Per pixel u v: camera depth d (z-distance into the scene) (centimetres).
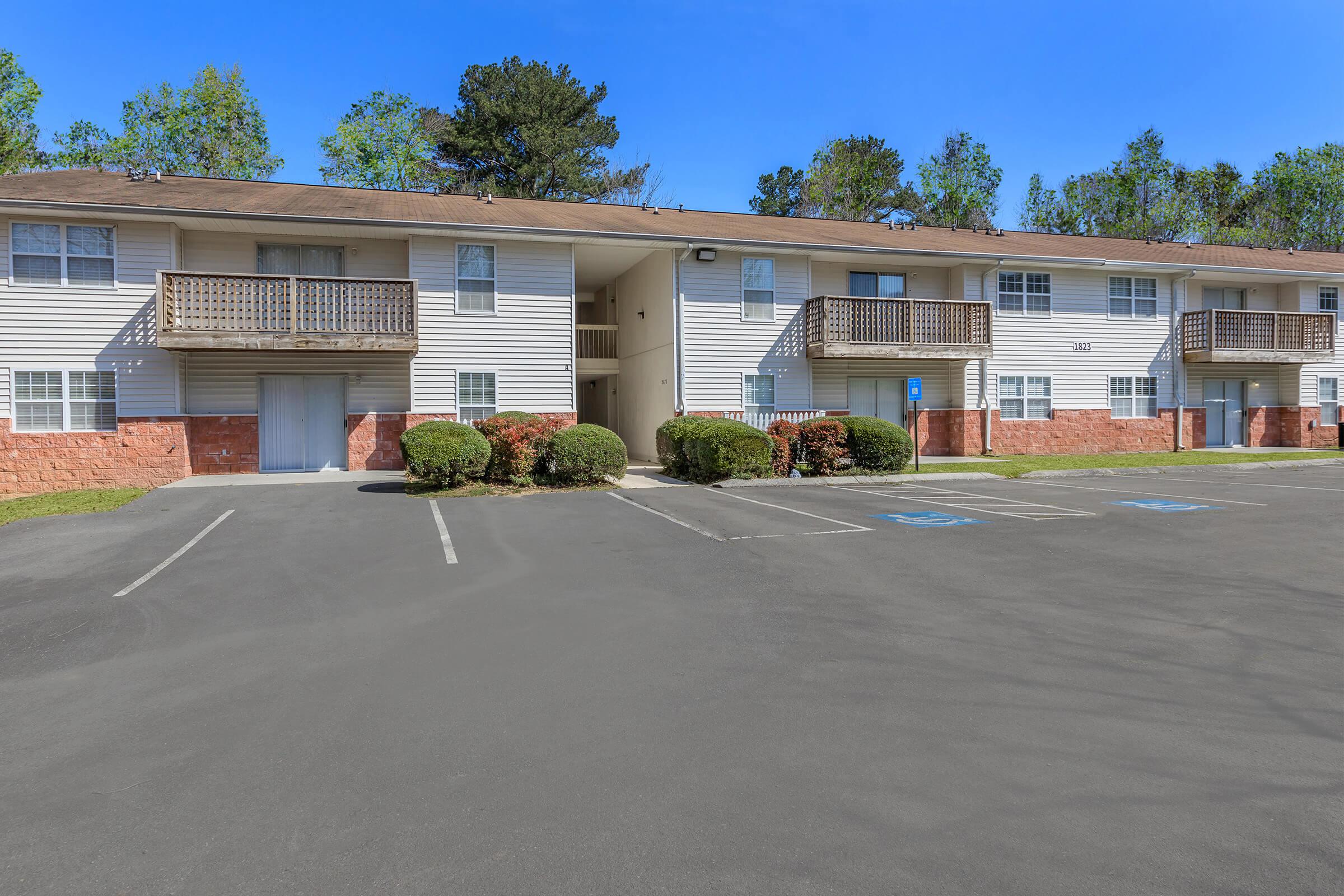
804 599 661
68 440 1545
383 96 3934
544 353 1822
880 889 264
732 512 1159
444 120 3994
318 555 858
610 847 293
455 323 1767
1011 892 261
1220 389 2509
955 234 2480
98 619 624
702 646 537
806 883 268
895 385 2183
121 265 1563
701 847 292
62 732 408
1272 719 406
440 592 694
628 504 1243
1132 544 897
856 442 1727
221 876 278
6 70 3434
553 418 1823
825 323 1952
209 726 412
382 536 965
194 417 1652
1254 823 304
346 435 1747
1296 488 1462
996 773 348
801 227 2297
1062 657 509
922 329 2047
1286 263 2528
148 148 3675
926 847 289
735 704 433
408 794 336
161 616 631
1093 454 2284
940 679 470
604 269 2286
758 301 2003
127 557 859
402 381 1762
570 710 427
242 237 1689
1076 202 4738
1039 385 2250
